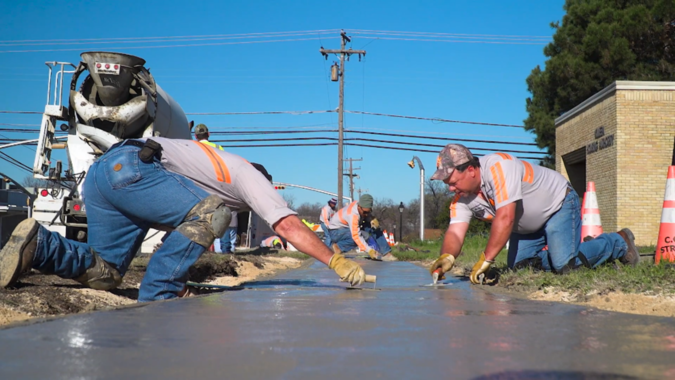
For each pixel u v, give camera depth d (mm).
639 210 17453
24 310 3898
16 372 2014
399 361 2191
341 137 35281
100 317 3344
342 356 2277
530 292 5105
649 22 23719
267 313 3562
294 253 14688
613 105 17797
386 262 12242
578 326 3055
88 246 4969
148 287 4812
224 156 5293
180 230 4867
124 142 5102
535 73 30078
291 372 2020
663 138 17453
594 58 25703
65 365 2115
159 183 4953
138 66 10234
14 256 4363
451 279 6992
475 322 3191
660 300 4016
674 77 23328
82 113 10258
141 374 1988
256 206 5230
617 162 17531
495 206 5703
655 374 2000
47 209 11672
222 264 7660
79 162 10508
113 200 4988
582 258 5809
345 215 13367
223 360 2203
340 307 3902
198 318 3318
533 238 6332
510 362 2180
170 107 11312
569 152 21750
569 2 28812
